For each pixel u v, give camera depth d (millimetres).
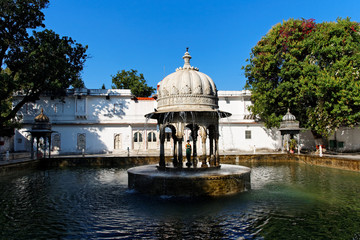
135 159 23172
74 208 8953
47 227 7188
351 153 25375
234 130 33500
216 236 6441
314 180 14062
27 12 21031
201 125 11648
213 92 12297
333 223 7391
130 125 32125
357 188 11914
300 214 8133
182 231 6746
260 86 26203
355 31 22203
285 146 30688
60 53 22500
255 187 12086
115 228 7008
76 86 29250
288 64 23281
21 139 30797
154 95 32969
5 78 19812
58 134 31312
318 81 20672
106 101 32594
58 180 14945
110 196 10508
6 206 9352
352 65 20656
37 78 22312
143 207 8789
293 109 25062
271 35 25578
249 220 7562
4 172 16953
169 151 31891
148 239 6277
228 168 12258
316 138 26000
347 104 20312
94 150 31688
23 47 22094
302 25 24281
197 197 9906
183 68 12852
